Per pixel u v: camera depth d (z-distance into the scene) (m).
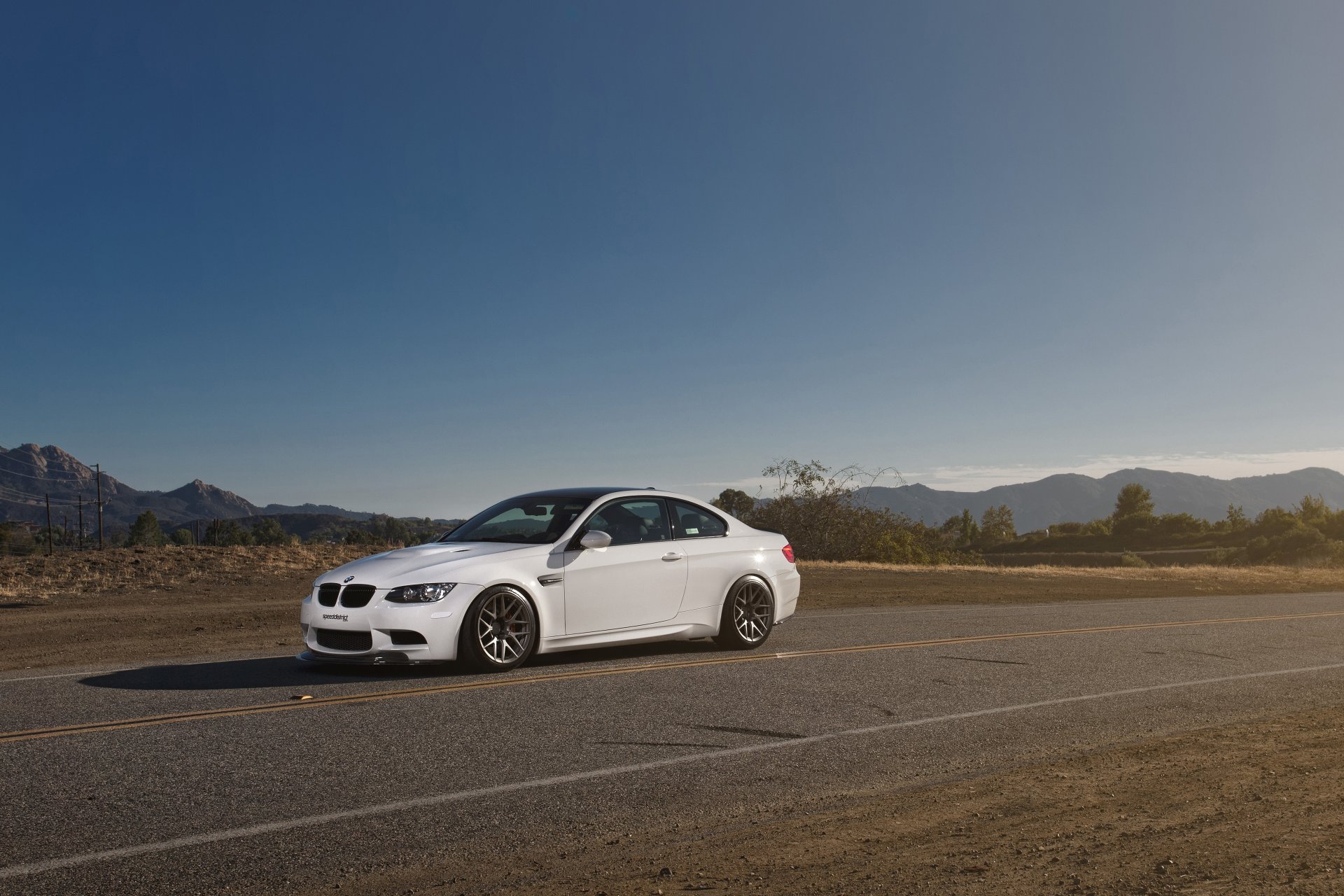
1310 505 112.75
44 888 3.43
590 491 9.20
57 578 19.05
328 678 7.67
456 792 4.73
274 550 23.38
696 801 4.68
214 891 3.45
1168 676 8.63
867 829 4.20
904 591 20.05
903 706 7.06
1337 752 5.64
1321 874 3.40
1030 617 13.93
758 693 7.37
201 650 9.98
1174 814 4.33
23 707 6.53
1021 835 4.05
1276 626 13.05
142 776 4.89
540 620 8.20
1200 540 132.25
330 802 4.52
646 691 7.32
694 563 9.27
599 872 3.66
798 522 42.31
